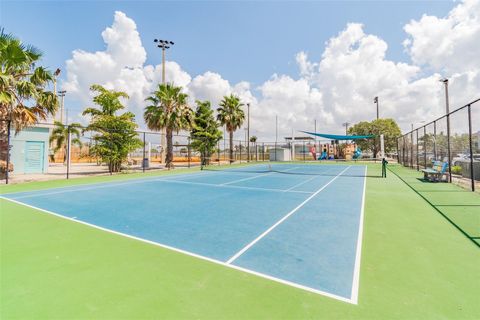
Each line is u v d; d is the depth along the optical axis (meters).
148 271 3.11
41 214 5.95
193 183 11.83
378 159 35.91
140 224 5.12
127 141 17.72
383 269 3.14
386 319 2.19
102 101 17.44
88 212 6.13
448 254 3.57
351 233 4.53
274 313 2.28
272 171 19.02
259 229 4.79
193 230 4.73
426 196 8.04
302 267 3.21
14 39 10.84
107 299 2.50
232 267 3.22
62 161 33.53
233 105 30.47
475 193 8.43
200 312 2.30
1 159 12.18
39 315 2.24
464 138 11.77
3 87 10.50
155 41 28.06
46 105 12.41
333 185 10.95
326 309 2.34
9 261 3.37
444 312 2.28
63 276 2.97
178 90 22.34
